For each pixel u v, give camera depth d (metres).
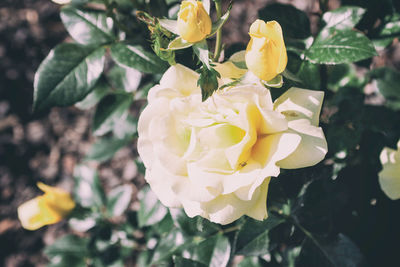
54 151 0.83
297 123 0.23
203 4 0.24
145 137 0.25
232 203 0.23
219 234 0.33
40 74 0.29
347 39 0.27
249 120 0.22
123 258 0.44
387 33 0.31
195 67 0.28
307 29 0.30
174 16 0.32
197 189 0.23
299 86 0.27
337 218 0.34
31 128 0.85
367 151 0.33
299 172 0.27
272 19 0.30
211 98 0.23
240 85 0.23
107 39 0.32
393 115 0.32
